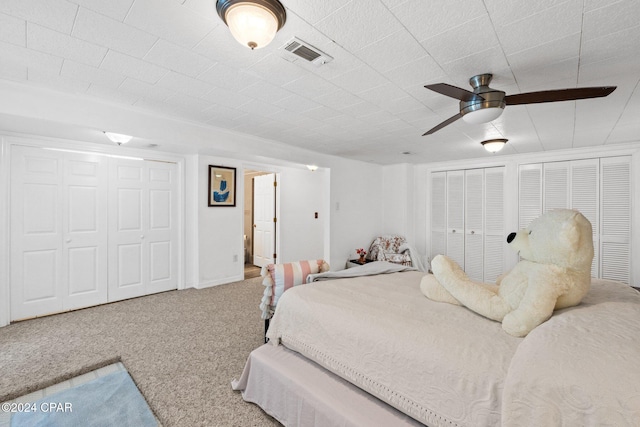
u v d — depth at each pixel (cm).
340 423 140
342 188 520
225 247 480
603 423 84
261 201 607
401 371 136
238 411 184
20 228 314
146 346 262
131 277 397
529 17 141
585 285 136
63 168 341
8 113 216
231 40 163
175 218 437
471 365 118
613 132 331
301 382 163
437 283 191
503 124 304
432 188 562
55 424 172
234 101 253
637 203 378
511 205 472
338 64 189
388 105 259
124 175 389
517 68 191
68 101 240
